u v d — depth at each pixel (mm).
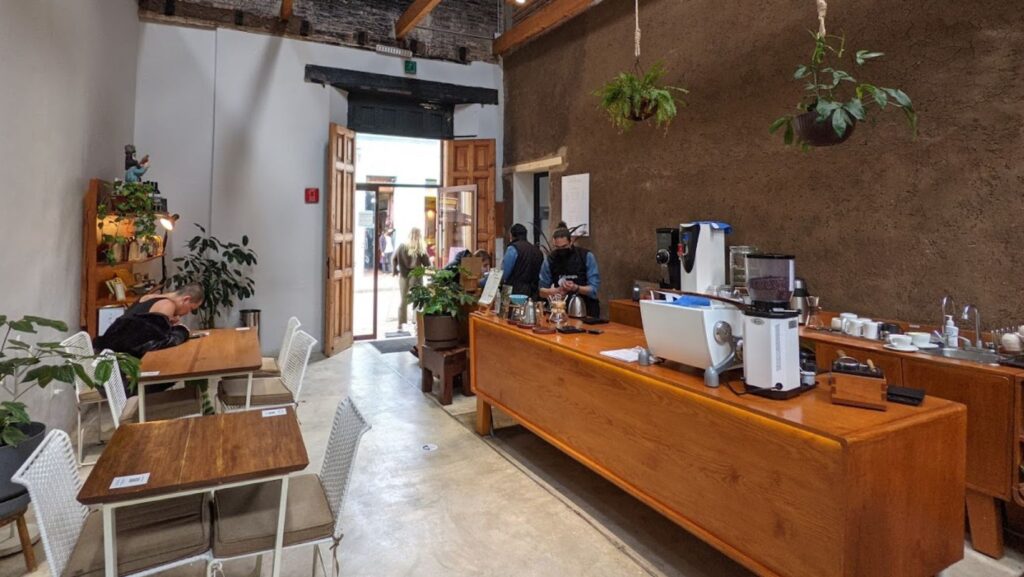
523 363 3260
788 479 1689
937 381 2486
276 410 2258
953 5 2906
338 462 1983
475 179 7285
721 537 1953
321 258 6582
